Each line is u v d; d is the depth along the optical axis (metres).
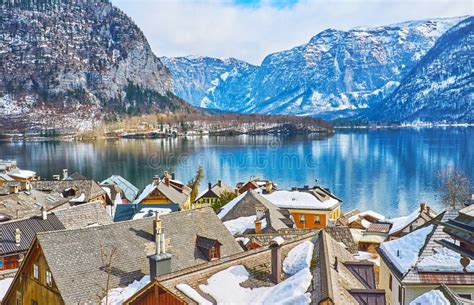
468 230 20.12
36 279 32.03
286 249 28.42
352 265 27.59
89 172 184.62
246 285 25.09
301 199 87.25
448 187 116.44
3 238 43.72
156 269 29.30
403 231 56.25
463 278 30.36
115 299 28.73
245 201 66.88
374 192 138.12
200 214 39.28
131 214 72.62
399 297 32.66
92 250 31.95
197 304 22.52
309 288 23.06
